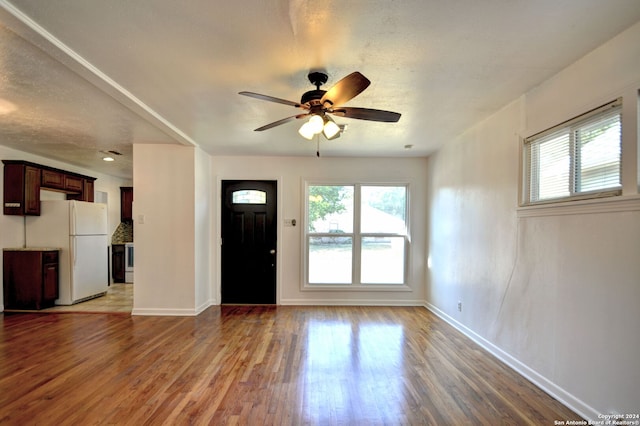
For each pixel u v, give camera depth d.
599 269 2.06
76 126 3.60
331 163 5.27
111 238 7.14
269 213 5.27
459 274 3.98
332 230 5.34
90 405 2.29
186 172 4.52
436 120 3.44
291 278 5.25
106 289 5.89
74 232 5.16
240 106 3.01
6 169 4.78
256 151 4.93
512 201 2.95
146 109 3.02
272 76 2.41
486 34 1.89
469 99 2.88
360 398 2.42
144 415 2.18
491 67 2.30
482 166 3.46
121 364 2.96
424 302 5.23
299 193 5.26
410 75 2.41
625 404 1.89
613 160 2.05
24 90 2.65
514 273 2.91
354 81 1.93
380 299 5.23
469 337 3.71
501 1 1.60
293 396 2.44
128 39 1.93
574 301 2.25
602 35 1.92
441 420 2.15
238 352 3.26
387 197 5.35
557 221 2.41
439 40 1.96
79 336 3.69
